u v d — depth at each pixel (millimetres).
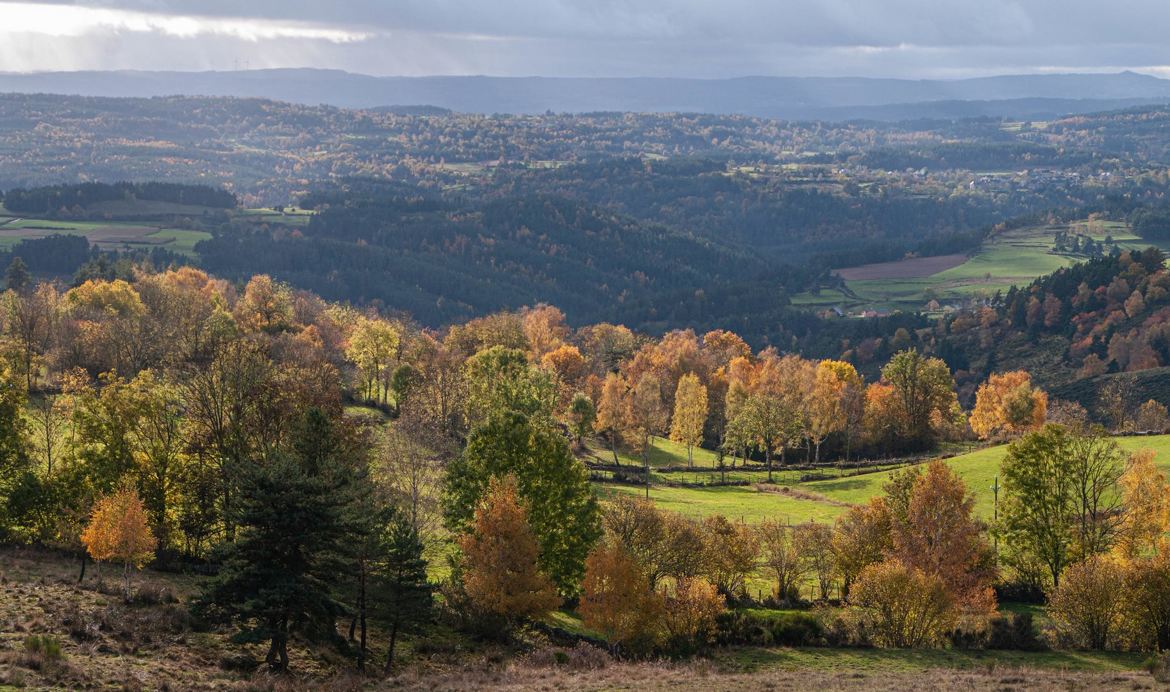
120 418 61062
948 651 52719
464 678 44438
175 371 72250
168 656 41844
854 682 43188
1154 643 53094
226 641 45188
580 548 60781
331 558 44875
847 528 68062
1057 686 40906
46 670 36219
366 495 49031
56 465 70062
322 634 47375
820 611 60938
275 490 43625
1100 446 72312
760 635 54469
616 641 51656
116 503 49312
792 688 41531
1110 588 53906
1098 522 69812
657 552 64312
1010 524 69875
